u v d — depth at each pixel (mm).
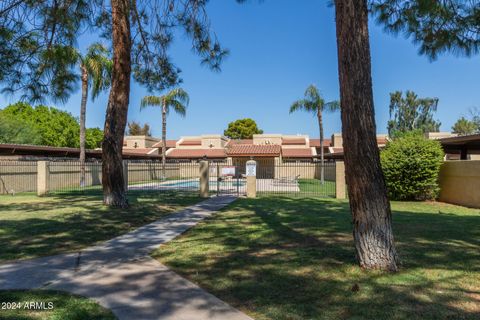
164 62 13344
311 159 44312
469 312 3859
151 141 52125
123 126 12750
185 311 4043
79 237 7977
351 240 7477
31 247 7043
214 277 5211
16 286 4852
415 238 7645
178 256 6398
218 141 47406
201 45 11203
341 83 5449
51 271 5531
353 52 5309
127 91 12602
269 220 10289
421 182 16016
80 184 24922
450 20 8164
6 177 20734
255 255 6375
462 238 7656
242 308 4125
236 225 9531
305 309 4031
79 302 4270
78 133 50219
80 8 9414
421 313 3848
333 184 29188
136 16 12609
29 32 8820
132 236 8203
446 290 4504
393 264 5301
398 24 8797
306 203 14984
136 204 13938
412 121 51375
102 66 24219
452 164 15797
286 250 6691
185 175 42812
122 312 4008
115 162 12727
